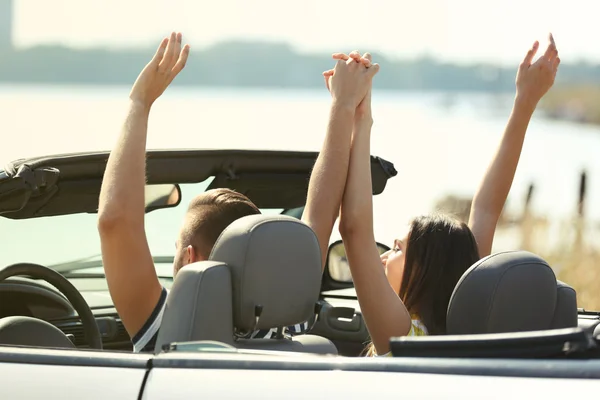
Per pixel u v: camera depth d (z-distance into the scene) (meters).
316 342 3.26
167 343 2.95
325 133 3.64
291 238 3.03
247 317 2.98
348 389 2.54
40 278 4.45
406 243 3.69
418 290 3.63
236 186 4.79
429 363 2.53
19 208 4.14
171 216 4.88
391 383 2.52
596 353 2.46
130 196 3.24
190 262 3.34
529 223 12.16
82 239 4.75
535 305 3.33
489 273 3.29
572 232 11.59
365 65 3.69
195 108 38.81
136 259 3.24
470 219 4.37
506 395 2.39
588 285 10.43
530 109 4.39
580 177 12.39
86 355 2.88
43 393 2.83
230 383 2.66
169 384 2.71
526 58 4.39
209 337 2.91
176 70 3.42
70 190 4.36
